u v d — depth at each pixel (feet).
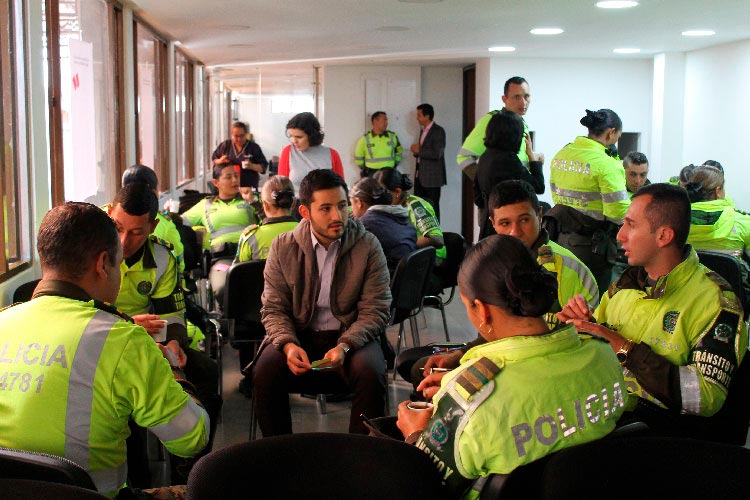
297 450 5.14
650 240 7.50
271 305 10.62
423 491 5.09
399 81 35.32
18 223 11.97
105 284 6.36
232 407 14.07
